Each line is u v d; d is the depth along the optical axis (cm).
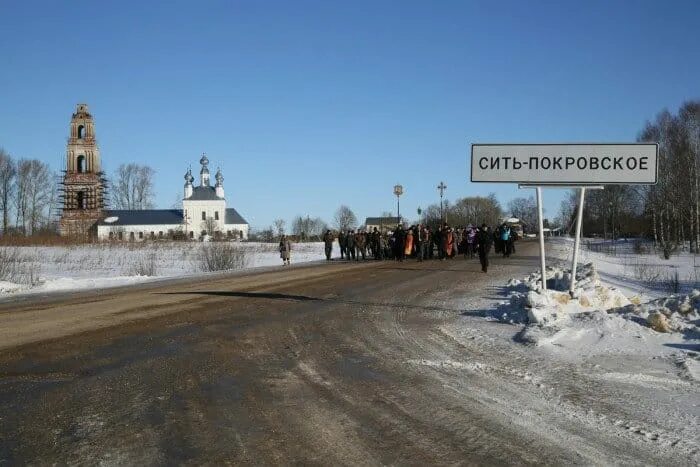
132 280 2514
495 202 12688
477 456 486
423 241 3366
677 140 5891
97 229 10594
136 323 1167
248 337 1012
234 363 819
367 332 1060
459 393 673
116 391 676
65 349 912
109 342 968
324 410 607
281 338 1005
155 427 552
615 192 8562
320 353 886
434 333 1048
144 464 465
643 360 833
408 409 612
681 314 1037
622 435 540
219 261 3500
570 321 1045
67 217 10762
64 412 597
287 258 3594
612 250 5672
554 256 3872
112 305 1472
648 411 612
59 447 500
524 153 1247
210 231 11431
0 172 9569
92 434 533
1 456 481
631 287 2366
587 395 668
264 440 520
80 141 11062
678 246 5472
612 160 1220
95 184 11069
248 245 7038
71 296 1794
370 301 1505
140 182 12544
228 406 619
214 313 1301
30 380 725
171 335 1030
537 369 787
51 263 3781
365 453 491
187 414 592
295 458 479
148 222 12025
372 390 684
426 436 532
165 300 1563
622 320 1011
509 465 469
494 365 809
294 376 747
